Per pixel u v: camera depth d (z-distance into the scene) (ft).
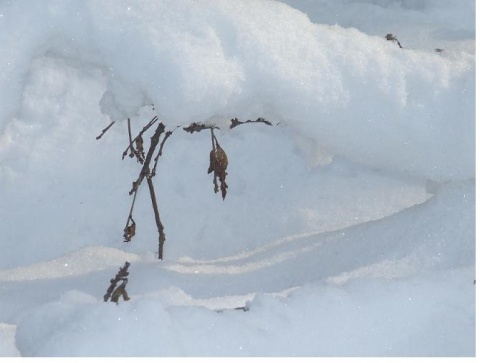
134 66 7.95
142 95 8.21
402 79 8.81
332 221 13.65
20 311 9.03
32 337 6.34
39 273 10.44
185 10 8.15
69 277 10.20
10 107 8.59
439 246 8.80
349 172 14.88
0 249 14.28
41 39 8.47
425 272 7.64
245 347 6.17
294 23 8.61
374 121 8.75
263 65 8.18
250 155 15.43
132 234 11.10
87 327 6.05
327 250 9.82
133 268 10.14
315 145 9.58
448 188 9.52
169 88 7.77
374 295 6.98
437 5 19.95
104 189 15.02
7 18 8.45
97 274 10.18
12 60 8.45
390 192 14.26
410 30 18.71
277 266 9.82
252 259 10.25
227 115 8.48
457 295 7.20
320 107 8.53
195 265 10.28
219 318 6.37
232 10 8.31
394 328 6.68
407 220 9.50
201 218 14.34
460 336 6.72
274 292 9.07
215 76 7.84
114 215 14.58
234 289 9.28
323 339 6.42
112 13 8.18
